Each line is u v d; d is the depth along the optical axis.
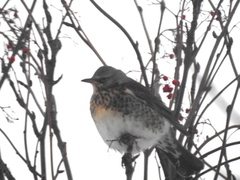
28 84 7.45
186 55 8.83
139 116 10.84
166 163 10.38
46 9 7.52
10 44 8.17
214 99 9.05
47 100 7.11
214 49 8.95
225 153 8.97
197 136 9.42
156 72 9.56
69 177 7.60
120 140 10.65
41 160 7.39
